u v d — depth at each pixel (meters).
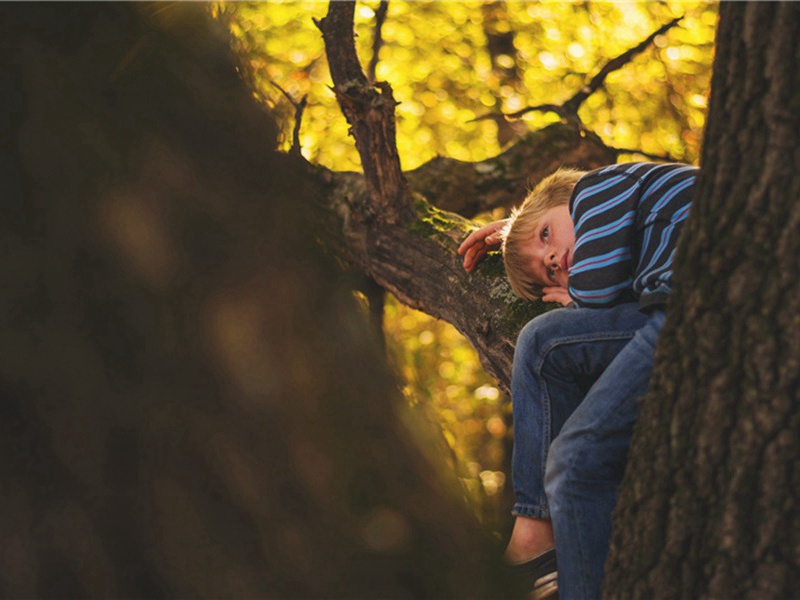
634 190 1.91
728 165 1.18
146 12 0.95
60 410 0.75
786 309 1.13
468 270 2.83
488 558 0.93
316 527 0.81
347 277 1.00
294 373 0.86
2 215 0.78
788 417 1.13
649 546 1.28
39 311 0.76
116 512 0.75
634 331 1.88
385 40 7.46
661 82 7.05
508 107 7.43
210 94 0.96
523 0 7.46
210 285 0.84
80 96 0.84
